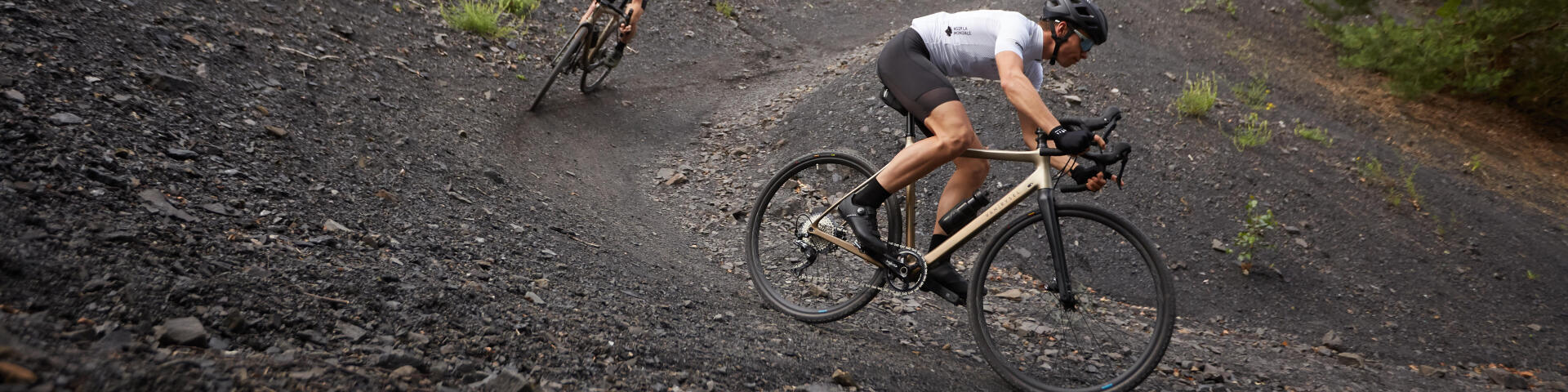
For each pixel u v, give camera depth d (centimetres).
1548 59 956
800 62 903
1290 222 582
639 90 708
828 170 320
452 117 503
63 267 171
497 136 505
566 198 435
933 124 267
